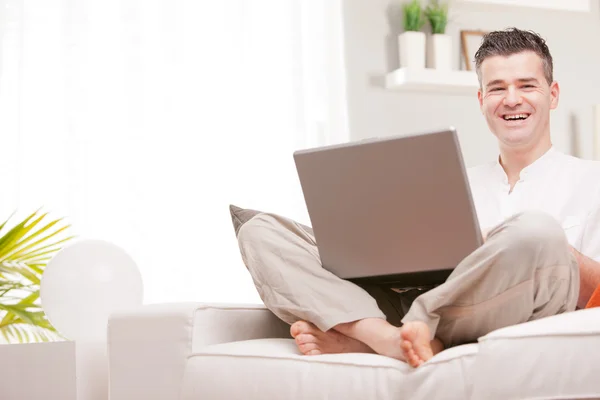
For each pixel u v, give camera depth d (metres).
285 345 1.67
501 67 2.15
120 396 1.78
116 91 3.49
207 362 1.67
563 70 4.28
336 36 3.85
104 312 2.21
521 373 1.28
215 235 3.58
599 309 1.36
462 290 1.44
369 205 1.51
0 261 2.56
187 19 3.63
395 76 3.86
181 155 3.57
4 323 2.77
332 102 3.82
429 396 1.36
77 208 3.38
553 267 1.42
